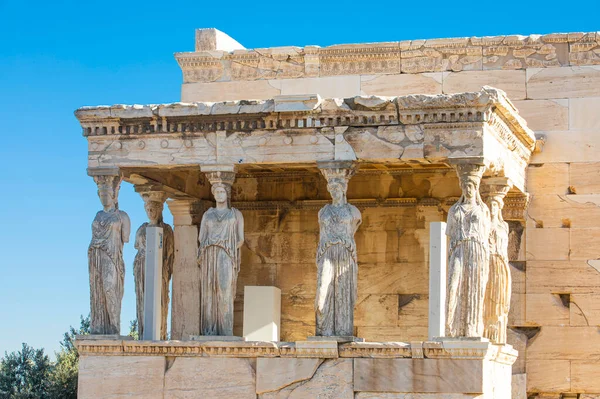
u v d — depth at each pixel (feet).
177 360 69.87
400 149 68.95
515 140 73.87
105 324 71.82
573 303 77.30
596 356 76.48
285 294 81.97
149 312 73.36
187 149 71.87
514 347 77.61
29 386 111.14
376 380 66.85
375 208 81.00
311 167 73.26
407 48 81.10
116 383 70.44
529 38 79.66
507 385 71.51
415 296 79.77
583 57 79.20
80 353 71.05
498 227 72.95
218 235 70.90
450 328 66.90
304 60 82.64
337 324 68.39
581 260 77.46
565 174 78.48
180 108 71.41
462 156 68.03
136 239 77.87
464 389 65.51
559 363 77.00
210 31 84.33
